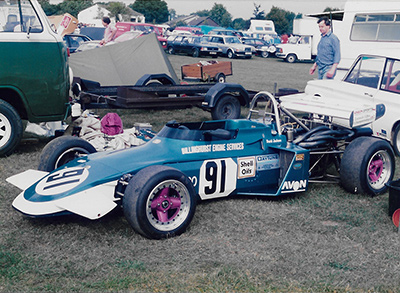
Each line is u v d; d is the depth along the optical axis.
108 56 10.92
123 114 10.10
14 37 6.40
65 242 3.88
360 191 5.29
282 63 29.70
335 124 6.07
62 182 4.15
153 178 3.85
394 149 7.31
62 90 6.89
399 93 7.11
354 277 3.44
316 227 4.38
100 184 4.10
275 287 3.27
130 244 3.86
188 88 9.80
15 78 6.46
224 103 9.23
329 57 9.16
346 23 12.15
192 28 47.66
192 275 3.40
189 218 4.12
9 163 6.30
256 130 5.05
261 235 4.16
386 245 4.01
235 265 3.56
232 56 30.56
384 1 11.33
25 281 3.26
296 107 5.79
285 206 4.96
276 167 5.16
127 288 3.21
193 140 4.63
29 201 4.02
